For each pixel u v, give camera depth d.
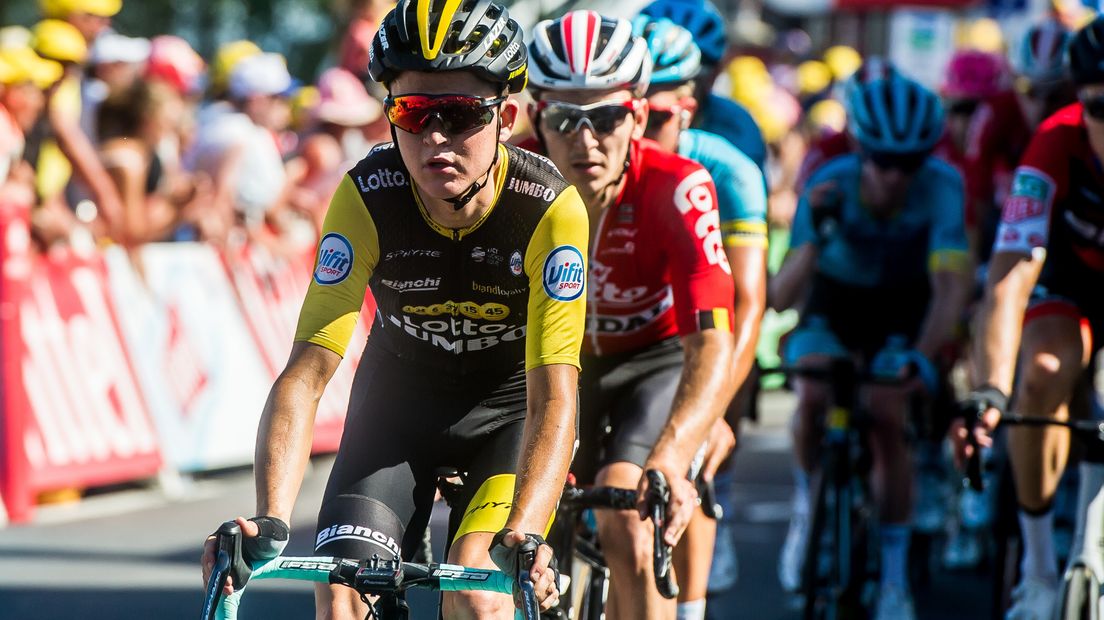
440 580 7.66
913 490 15.85
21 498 19.95
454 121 8.56
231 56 26.06
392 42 8.55
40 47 22.14
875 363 15.86
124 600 16.53
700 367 10.29
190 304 22.78
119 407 21.36
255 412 23.62
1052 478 12.30
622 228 11.12
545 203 9.21
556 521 10.56
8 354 19.84
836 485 14.73
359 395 10.00
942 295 15.94
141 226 22.91
